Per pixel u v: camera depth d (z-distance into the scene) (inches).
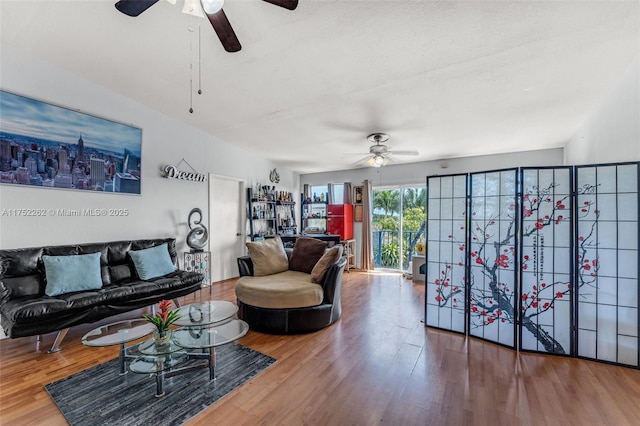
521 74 99.2
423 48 86.7
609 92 109.3
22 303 91.4
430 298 121.0
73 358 91.2
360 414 66.3
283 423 63.4
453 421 63.9
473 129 153.9
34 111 109.2
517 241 100.3
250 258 139.9
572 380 80.5
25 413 65.6
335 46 87.4
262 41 86.0
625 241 89.4
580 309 94.7
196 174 173.3
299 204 291.4
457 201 116.0
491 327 105.7
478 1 67.8
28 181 108.6
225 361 90.0
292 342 104.5
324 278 121.0
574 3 67.1
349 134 167.9
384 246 259.0
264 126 161.2
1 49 100.7
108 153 132.3
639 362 86.8
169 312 81.9
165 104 141.8
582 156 145.7
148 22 81.9
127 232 140.5
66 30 89.3
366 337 109.3
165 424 62.9
